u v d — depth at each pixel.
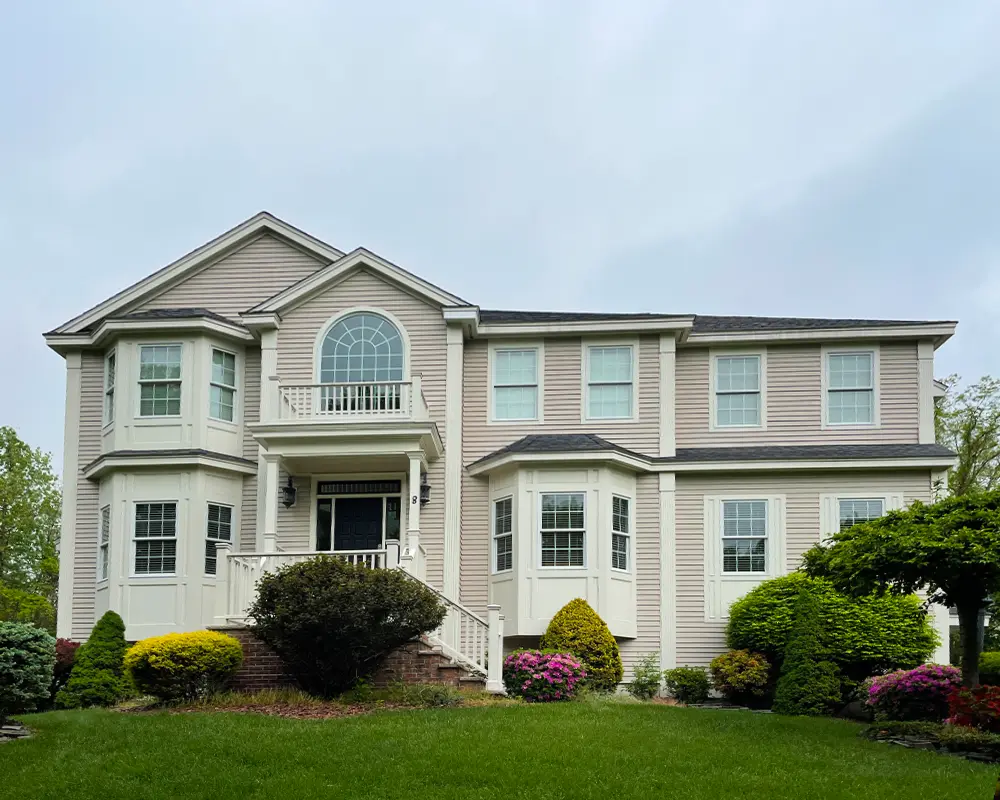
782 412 23.45
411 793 11.36
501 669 17.89
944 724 14.95
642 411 23.20
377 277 23.44
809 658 18.61
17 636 14.11
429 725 14.13
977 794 11.52
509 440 23.31
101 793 11.52
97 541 23.17
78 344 24.08
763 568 22.23
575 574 21.47
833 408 23.38
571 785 11.58
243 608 18.70
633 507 22.55
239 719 14.77
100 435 23.77
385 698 16.67
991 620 31.28
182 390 22.83
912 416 23.12
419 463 21.14
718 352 23.88
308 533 22.86
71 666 20.98
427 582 22.19
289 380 23.12
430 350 23.14
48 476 38.56
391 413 21.53
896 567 14.67
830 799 11.30
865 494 22.28
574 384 23.45
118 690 20.09
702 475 22.70
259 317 23.12
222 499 22.78
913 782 12.02
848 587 15.30
